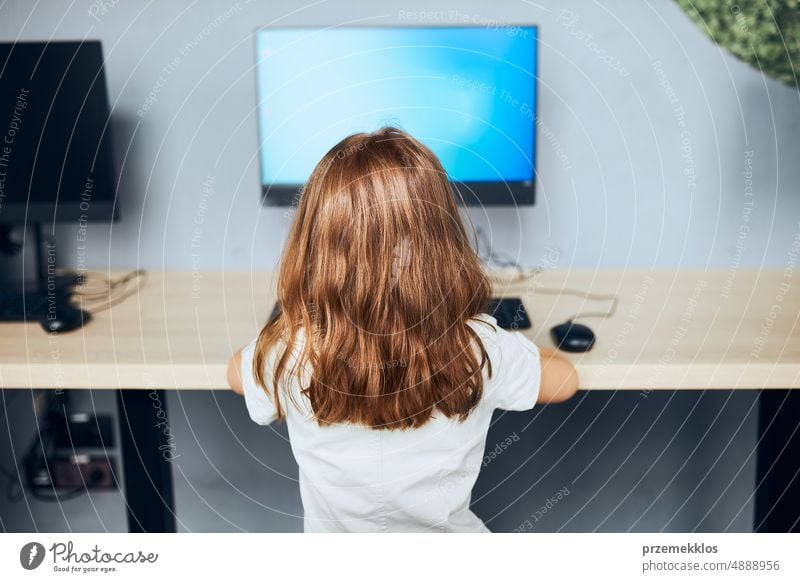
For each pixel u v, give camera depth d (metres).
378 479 0.84
